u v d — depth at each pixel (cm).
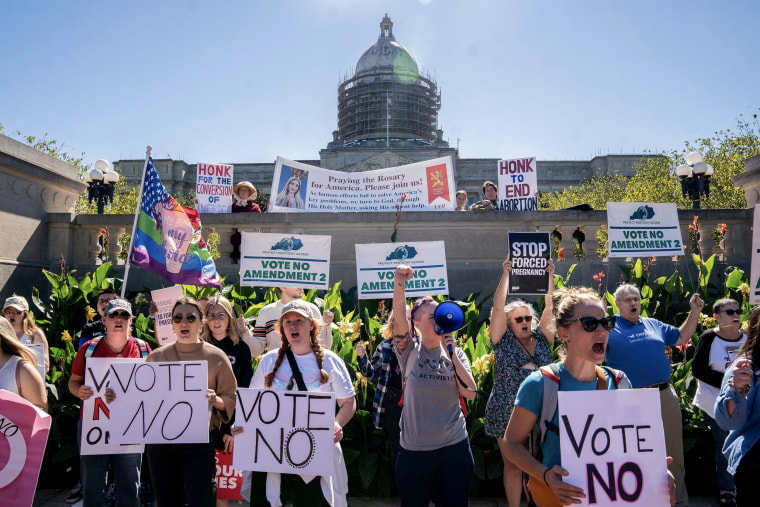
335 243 1082
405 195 1257
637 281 927
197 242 674
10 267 968
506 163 1305
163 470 391
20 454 348
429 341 379
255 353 571
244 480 382
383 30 7731
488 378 589
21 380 377
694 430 571
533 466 257
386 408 471
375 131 7038
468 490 368
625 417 258
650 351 456
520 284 520
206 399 389
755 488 312
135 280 1028
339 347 659
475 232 1084
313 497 359
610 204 882
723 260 1027
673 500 253
